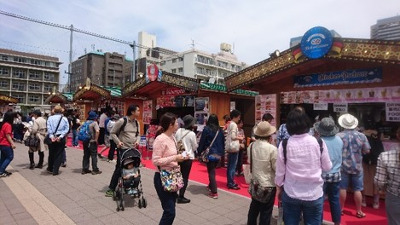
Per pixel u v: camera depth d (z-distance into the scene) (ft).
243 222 15.21
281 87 25.99
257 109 27.55
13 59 245.04
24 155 36.88
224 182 24.25
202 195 20.10
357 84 21.17
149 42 236.84
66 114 47.73
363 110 21.22
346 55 18.39
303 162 9.14
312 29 19.86
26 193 19.63
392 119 19.42
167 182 11.39
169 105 41.11
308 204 9.05
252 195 11.81
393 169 9.37
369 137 18.53
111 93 51.98
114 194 18.44
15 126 52.03
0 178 23.89
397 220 9.31
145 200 17.20
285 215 9.59
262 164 11.63
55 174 25.26
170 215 11.54
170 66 239.50
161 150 11.75
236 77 26.45
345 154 15.92
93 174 25.77
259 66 24.44
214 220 15.44
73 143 47.11
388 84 19.65
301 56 21.04
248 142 30.73
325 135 13.92
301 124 9.39
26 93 250.57
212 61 238.27
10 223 14.35
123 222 14.82
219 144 19.58
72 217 15.37
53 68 266.16
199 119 36.19
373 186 18.01
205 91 34.47
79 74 267.39
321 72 23.21
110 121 33.30
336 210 13.51
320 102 23.17
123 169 17.24
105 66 256.52
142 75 41.22
